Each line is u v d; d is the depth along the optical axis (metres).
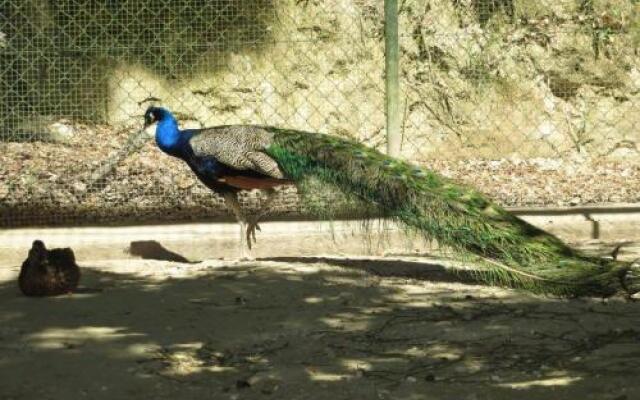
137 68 14.26
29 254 8.08
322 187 8.57
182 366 6.18
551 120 14.41
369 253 9.89
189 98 14.38
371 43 14.48
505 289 8.09
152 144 13.29
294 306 7.63
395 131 10.05
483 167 13.60
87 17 14.13
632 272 7.61
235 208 9.45
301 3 14.45
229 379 5.94
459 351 6.43
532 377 5.89
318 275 8.71
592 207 10.54
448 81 14.41
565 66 14.48
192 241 9.75
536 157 14.30
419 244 9.97
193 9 14.28
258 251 9.86
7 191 11.39
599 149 14.44
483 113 14.36
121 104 14.22
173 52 14.32
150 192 11.47
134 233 9.76
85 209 10.88
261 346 6.61
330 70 14.48
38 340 6.75
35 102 13.88
